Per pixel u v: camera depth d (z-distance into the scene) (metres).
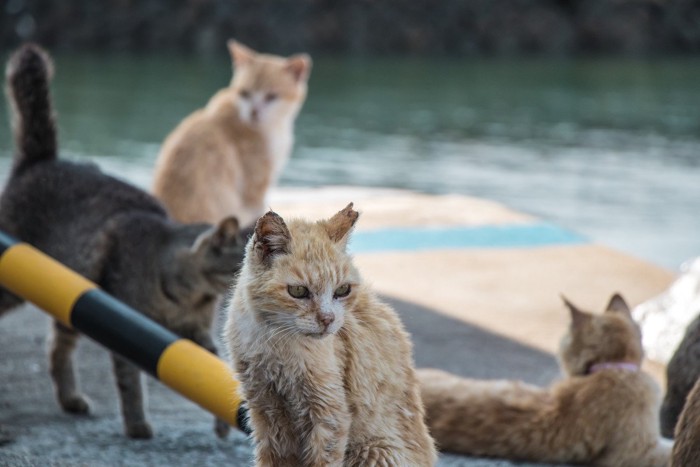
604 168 22.34
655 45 39.81
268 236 5.24
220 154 12.97
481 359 9.95
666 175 21.66
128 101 29.28
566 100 30.86
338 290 5.29
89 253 8.40
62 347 8.52
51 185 8.80
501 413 7.84
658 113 28.97
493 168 22.31
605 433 7.61
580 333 7.98
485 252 13.28
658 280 12.33
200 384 6.73
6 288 7.94
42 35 37.97
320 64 36.81
